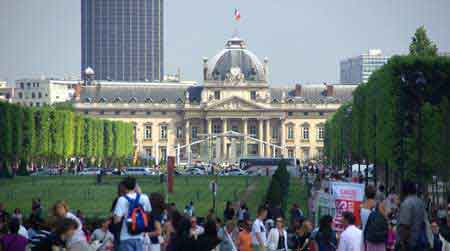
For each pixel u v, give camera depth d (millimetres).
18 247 64750
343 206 80688
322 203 94688
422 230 68250
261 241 81438
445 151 172250
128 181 65125
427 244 68250
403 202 68562
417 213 68000
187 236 62719
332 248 69438
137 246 64562
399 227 68312
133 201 64688
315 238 70312
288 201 190250
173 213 64250
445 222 83938
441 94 182750
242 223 76938
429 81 182750
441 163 172125
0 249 64250
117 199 65250
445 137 173000
